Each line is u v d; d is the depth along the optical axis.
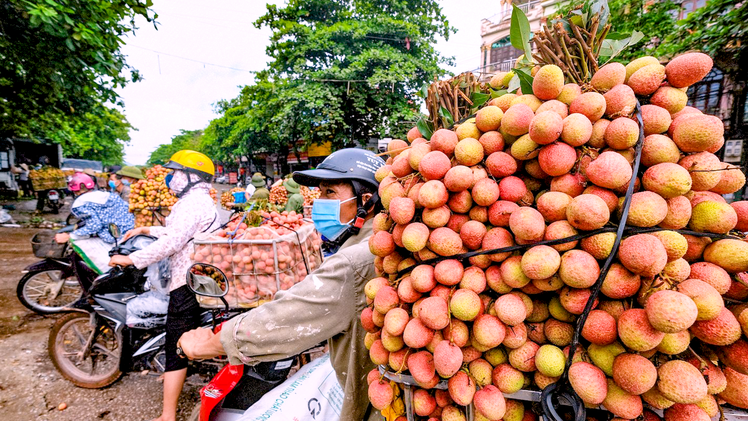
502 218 0.82
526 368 0.81
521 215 0.76
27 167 16.61
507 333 0.81
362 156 1.56
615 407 0.73
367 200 1.50
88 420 2.63
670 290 0.65
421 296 0.91
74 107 7.54
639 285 0.71
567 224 0.75
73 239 3.40
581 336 0.81
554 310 0.81
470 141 0.89
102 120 16.08
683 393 0.64
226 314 2.12
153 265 2.65
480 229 0.84
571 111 0.84
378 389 0.99
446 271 0.83
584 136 0.77
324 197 1.58
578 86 0.91
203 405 1.52
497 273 0.83
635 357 0.69
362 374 1.29
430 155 0.89
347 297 1.21
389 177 1.05
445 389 0.92
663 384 0.67
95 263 3.42
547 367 0.77
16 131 10.39
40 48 5.17
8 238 8.02
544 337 0.84
